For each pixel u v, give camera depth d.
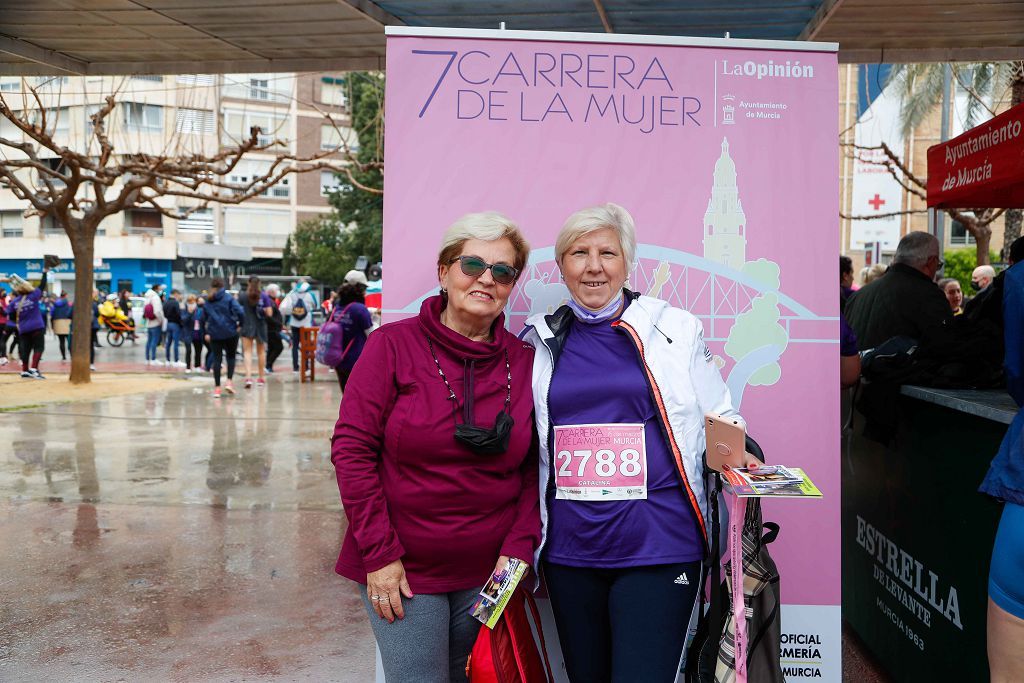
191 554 5.17
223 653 3.78
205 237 50.84
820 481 3.01
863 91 20.23
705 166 2.99
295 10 4.82
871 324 4.25
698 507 2.32
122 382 14.73
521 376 2.34
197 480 7.18
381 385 2.22
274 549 5.28
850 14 4.55
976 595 2.87
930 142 28.83
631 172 2.98
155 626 4.07
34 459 8.01
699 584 2.42
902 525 3.50
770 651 2.35
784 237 2.99
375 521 2.18
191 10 4.86
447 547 2.22
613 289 2.38
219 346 12.92
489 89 2.96
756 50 2.98
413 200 2.96
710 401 2.40
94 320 18.78
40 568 4.89
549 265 2.98
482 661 2.21
